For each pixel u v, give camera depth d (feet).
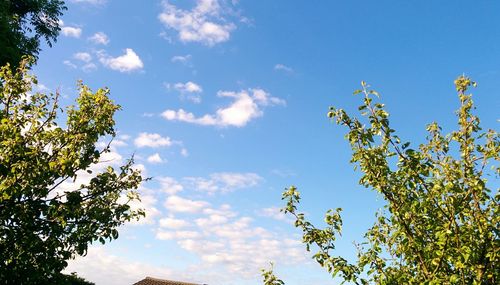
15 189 24.85
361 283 21.44
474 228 19.83
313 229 24.12
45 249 26.81
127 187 31.55
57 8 76.69
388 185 21.59
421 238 20.77
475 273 19.38
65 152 27.48
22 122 28.04
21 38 67.67
